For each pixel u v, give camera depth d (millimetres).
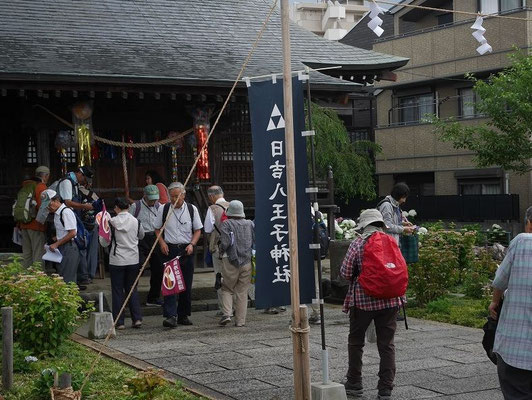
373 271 6805
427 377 7867
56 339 8664
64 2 15602
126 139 14859
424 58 30922
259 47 15953
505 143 21359
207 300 13055
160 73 13359
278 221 6688
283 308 12336
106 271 14664
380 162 32812
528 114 20453
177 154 15250
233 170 15508
